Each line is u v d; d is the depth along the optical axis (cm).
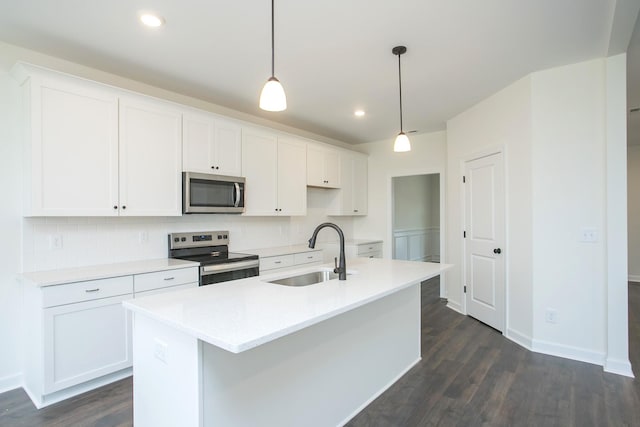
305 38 247
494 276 374
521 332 333
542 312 312
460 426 209
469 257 421
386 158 572
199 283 312
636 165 625
